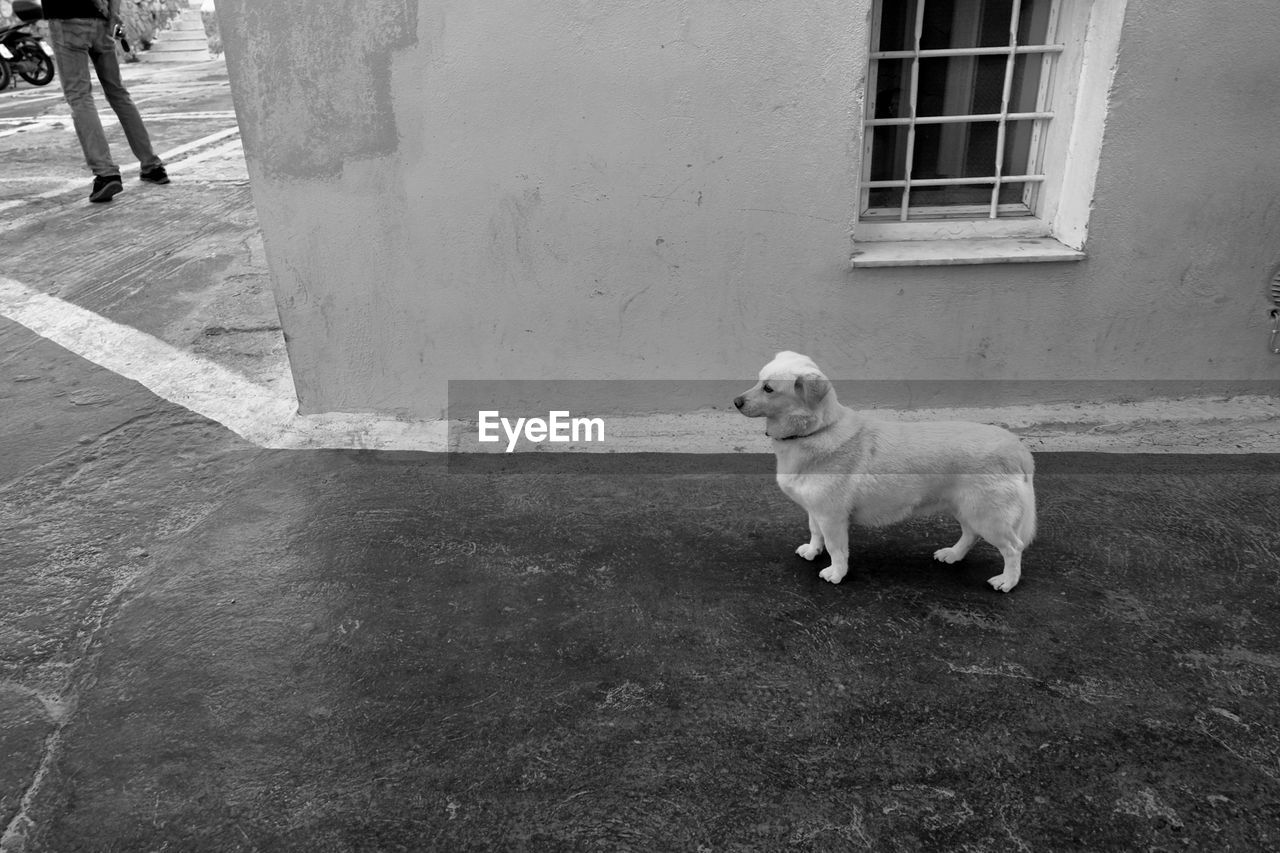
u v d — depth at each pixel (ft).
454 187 14.16
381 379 15.72
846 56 13.08
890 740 9.00
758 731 9.19
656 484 14.01
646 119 13.61
